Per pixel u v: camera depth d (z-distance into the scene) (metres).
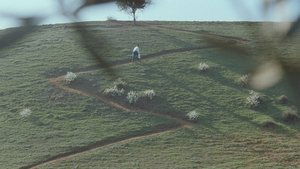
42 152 101.88
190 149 103.81
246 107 121.94
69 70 138.75
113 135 109.00
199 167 96.81
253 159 99.81
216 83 134.88
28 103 123.62
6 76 138.25
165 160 99.38
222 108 122.44
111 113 118.94
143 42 156.38
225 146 105.25
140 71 139.25
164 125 113.88
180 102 124.56
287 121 114.38
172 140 107.44
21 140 107.06
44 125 113.62
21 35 4.90
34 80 135.50
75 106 122.06
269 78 4.80
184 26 168.38
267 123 113.50
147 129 112.12
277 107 120.06
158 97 125.62
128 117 117.19
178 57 149.62
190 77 138.50
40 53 150.12
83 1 5.03
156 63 145.50
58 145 104.62
